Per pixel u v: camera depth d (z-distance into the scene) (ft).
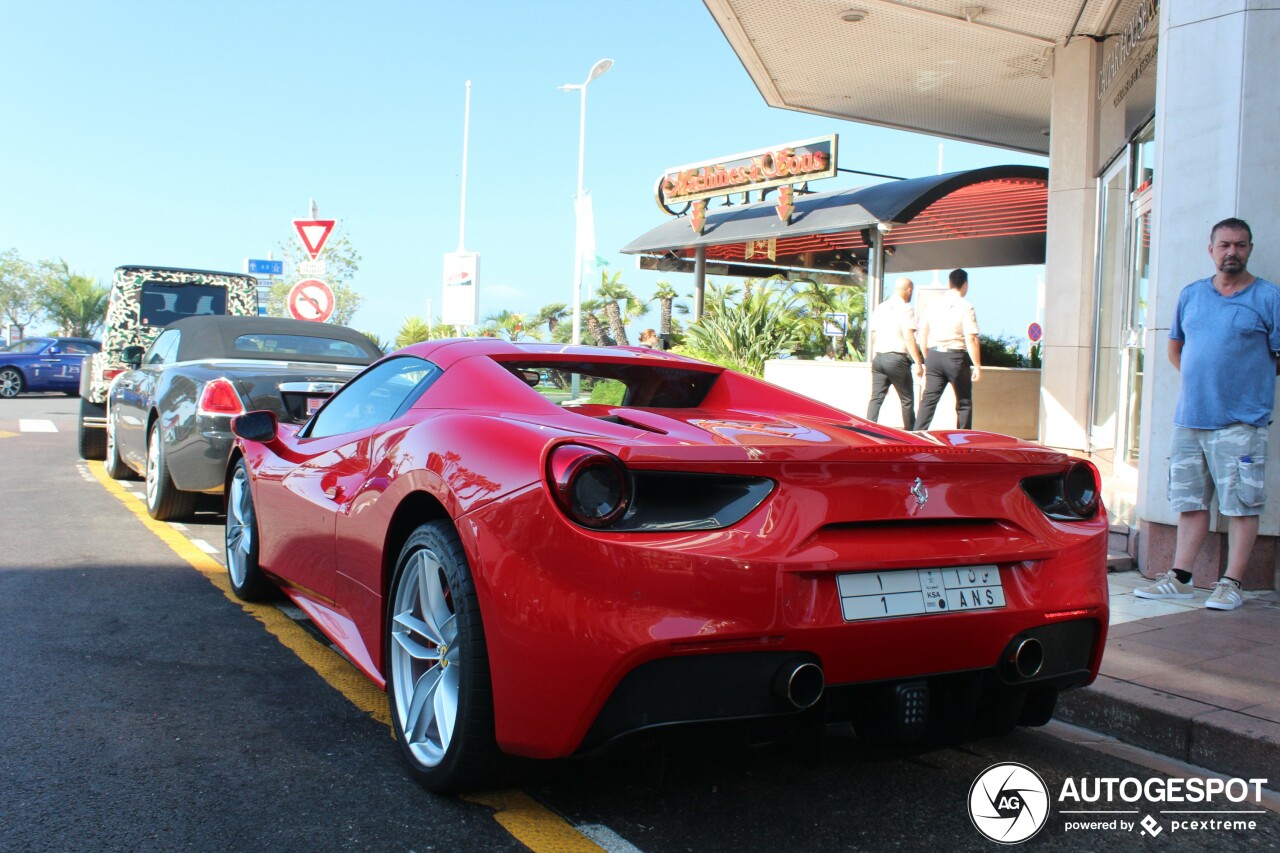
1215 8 16.24
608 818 8.50
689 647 7.23
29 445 39.32
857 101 38.09
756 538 7.52
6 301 193.26
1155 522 17.35
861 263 63.26
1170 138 16.93
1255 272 15.88
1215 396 15.03
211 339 24.39
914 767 9.91
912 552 8.04
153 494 22.56
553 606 7.43
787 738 8.41
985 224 51.37
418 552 9.11
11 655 12.43
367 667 10.19
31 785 8.77
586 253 56.54
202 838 7.89
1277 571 16.25
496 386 10.03
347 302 80.59
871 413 35.65
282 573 13.32
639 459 7.39
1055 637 8.77
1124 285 26.35
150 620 14.30
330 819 8.30
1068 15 28.14
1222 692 11.10
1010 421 42.52
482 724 8.06
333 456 11.88
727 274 64.34
